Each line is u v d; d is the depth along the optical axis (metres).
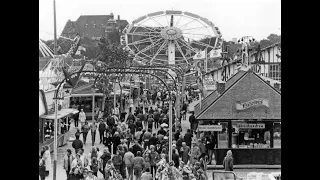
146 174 28.39
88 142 50.88
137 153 32.50
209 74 89.06
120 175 30.22
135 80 90.88
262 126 38.97
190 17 119.25
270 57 75.81
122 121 52.69
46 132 46.38
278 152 38.84
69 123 57.84
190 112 71.06
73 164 30.70
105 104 65.81
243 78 39.97
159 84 97.62
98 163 32.97
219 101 39.69
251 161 38.88
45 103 44.78
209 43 121.44
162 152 34.72
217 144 39.06
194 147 35.31
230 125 39.19
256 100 39.41
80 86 66.44
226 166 33.16
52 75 62.69
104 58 97.56
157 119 58.12
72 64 89.38
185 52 128.25
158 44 118.38
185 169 28.91
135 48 123.44
